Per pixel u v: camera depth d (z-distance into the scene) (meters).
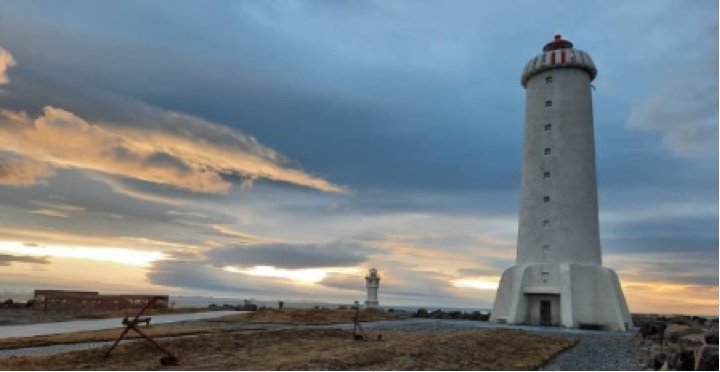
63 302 60.66
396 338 30.00
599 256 45.28
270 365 17.64
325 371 16.34
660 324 29.45
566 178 45.41
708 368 16.17
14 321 42.91
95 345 24.81
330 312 53.94
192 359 19.50
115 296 64.44
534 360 20.59
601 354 23.70
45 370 16.62
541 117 47.59
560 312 42.88
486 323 45.53
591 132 47.38
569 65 47.41
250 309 76.75
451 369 17.34
